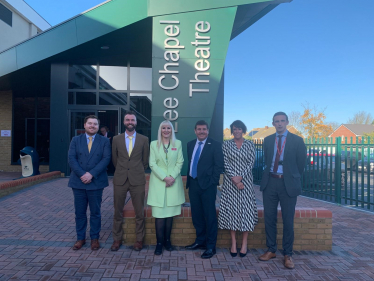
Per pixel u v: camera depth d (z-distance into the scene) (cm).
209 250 378
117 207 392
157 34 748
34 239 430
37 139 1210
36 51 912
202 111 752
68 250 391
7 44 1488
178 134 752
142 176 391
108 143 401
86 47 956
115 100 1015
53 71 981
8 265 345
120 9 833
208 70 753
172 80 750
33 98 1215
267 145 379
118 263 355
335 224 545
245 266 354
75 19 879
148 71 1027
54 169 980
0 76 938
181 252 392
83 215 400
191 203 393
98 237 401
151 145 396
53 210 584
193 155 391
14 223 503
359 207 683
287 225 358
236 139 386
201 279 320
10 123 1212
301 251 405
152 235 415
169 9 746
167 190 388
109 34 881
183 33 750
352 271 345
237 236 411
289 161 361
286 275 333
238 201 376
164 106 750
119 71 1017
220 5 750
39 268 338
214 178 375
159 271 337
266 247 414
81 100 1001
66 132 983
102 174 400
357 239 460
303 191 831
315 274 336
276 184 364
